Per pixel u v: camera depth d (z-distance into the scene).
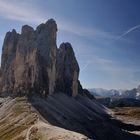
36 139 164.12
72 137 151.50
